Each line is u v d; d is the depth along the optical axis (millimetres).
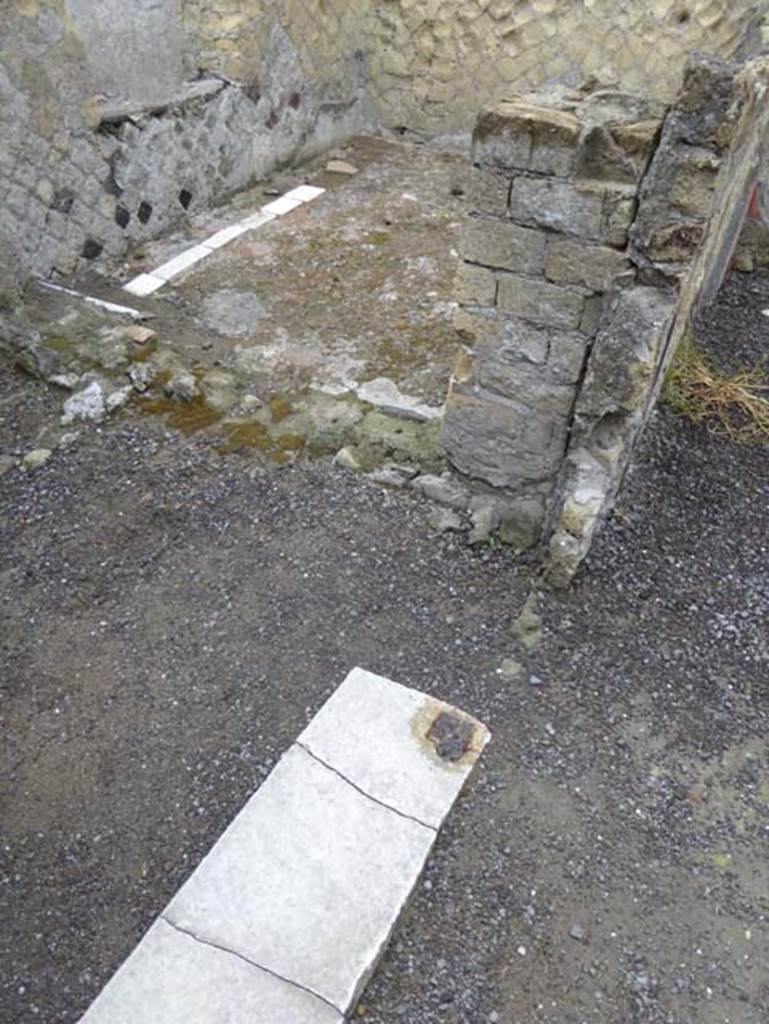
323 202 6090
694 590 3156
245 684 2746
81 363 4133
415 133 7266
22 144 4320
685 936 2184
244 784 2475
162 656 2836
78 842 2336
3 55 4070
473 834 2371
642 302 2586
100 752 2555
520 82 6660
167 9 5066
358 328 4562
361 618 2977
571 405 2908
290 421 3854
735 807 2480
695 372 4309
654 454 3822
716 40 5852
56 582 3104
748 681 2846
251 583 3104
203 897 2135
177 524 3357
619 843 2375
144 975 1992
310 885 2164
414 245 5480
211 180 5797
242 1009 1940
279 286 4953
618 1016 2031
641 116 2436
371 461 3625
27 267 4547
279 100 6234
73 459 3666
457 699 2723
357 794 2363
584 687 2783
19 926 2162
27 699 2695
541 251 2639
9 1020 1989
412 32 6801
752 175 4738
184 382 3988
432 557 3225
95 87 4707
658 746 2629
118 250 5145
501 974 2100
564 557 2996
